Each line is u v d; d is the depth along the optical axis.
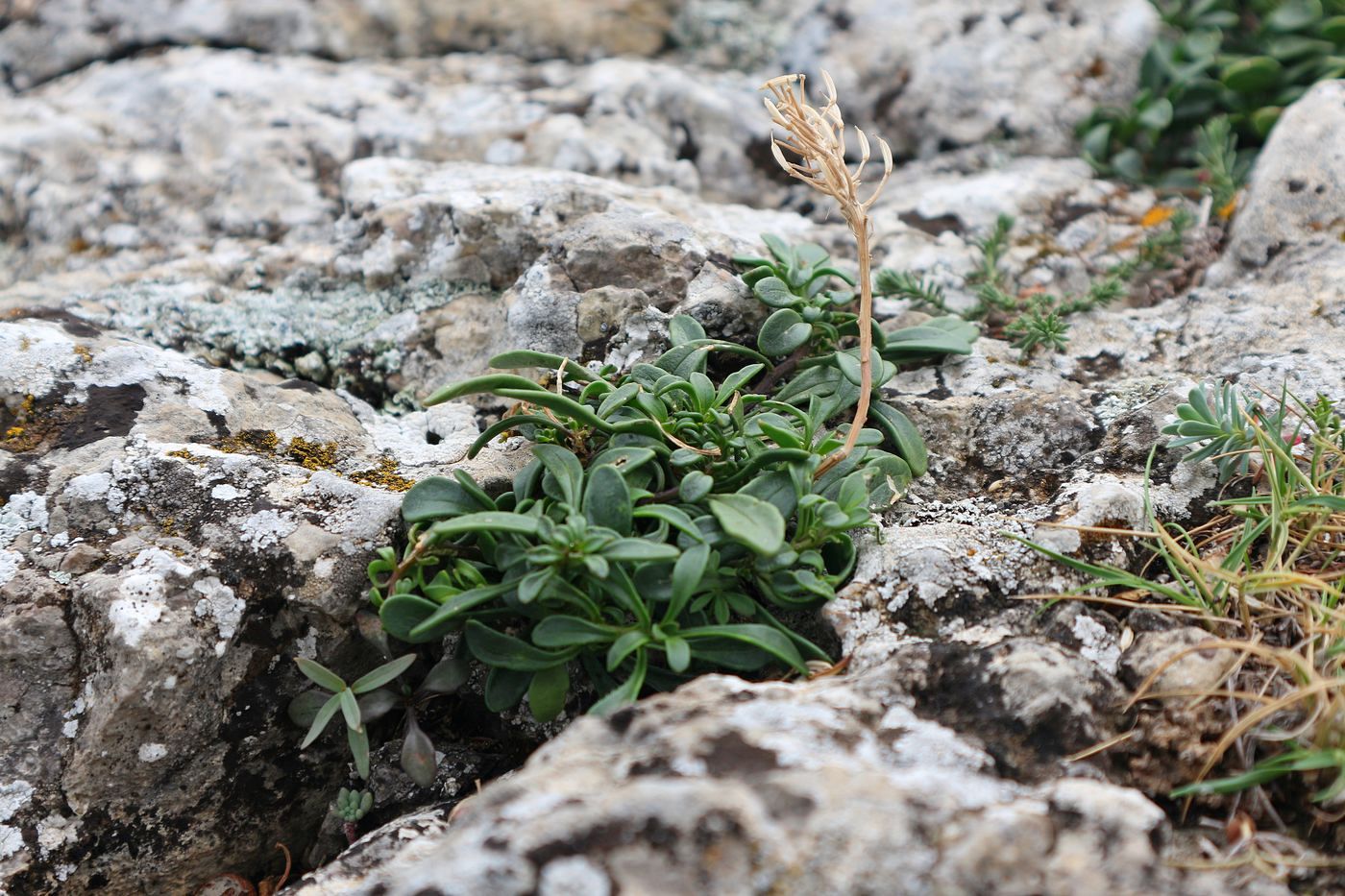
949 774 1.59
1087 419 2.45
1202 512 2.20
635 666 1.90
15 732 1.96
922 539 2.12
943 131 3.73
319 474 2.23
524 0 3.97
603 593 1.95
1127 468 2.31
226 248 3.23
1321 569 2.04
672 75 3.69
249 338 2.82
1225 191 3.14
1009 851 1.43
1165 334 2.74
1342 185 2.81
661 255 2.70
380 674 2.02
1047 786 1.62
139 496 2.17
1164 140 3.50
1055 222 3.24
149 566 2.02
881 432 2.36
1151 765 1.73
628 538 1.88
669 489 2.14
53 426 2.32
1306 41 3.37
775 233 3.13
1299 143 2.90
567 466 2.05
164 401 2.40
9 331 2.44
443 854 1.50
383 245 2.98
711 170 3.61
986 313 2.93
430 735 2.23
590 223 2.79
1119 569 2.07
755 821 1.41
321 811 2.20
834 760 1.56
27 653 1.98
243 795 2.10
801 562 2.04
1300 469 2.20
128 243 3.29
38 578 2.04
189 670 1.96
